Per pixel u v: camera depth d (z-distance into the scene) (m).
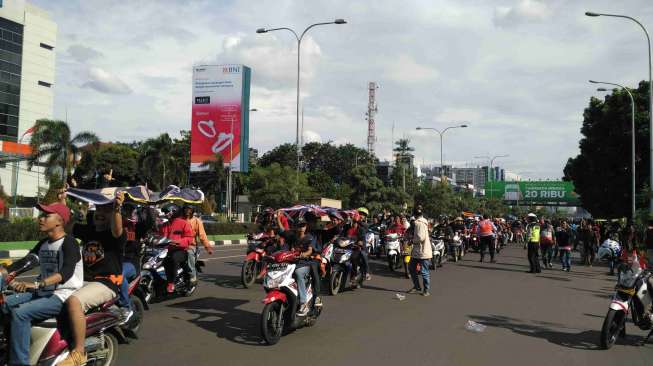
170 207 11.82
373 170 59.31
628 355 6.72
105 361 5.47
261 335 7.17
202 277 13.05
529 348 6.94
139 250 7.38
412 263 11.54
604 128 36.44
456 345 6.98
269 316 6.86
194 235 10.13
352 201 59.53
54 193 27.69
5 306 4.65
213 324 7.89
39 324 4.73
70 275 4.86
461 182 145.38
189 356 6.18
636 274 7.12
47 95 62.97
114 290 5.45
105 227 5.77
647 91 34.94
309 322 7.90
